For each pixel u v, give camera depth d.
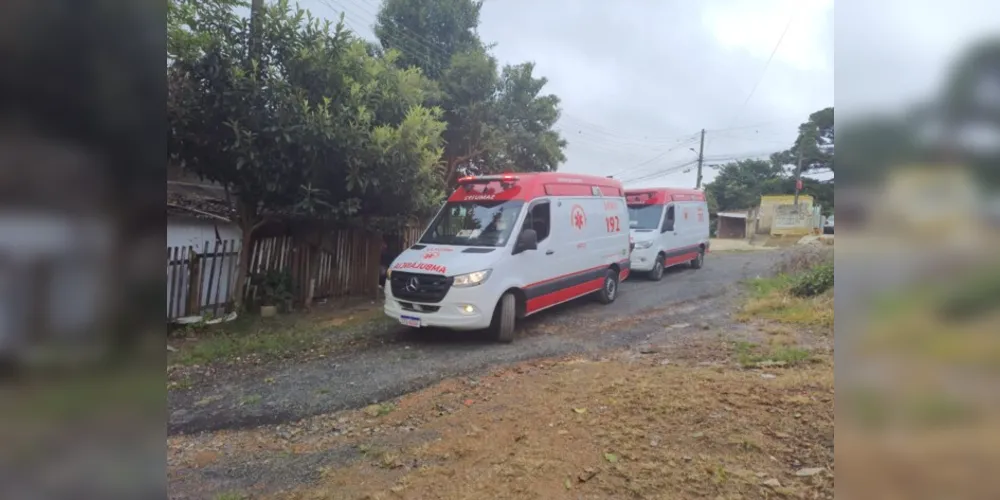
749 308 8.97
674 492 3.16
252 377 5.75
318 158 8.41
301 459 3.81
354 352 6.73
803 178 32.41
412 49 15.55
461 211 8.16
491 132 14.97
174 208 8.26
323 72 8.52
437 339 7.34
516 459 3.64
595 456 3.62
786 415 4.13
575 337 7.40
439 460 3.71
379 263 11.43
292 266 9.73
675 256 14.35
